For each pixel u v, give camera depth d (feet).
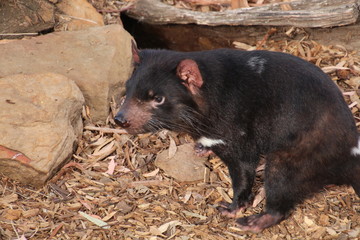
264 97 27.04
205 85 26.45
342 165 27.48
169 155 33.01
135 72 26.63
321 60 40.11
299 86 26.94
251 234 29.01
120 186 31.27
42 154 29.81
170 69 25.89
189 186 31.81
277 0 44.80
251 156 28.30
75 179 31.32
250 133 27.68
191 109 26.48
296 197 28.25
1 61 34.30
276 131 27.30
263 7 41.42
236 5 44.24
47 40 36.76
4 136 29.50
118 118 25.82
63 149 30.96
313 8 40.22
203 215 29.96
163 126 26.63
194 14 42.55
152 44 45.80
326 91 26.99
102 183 31.32
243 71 27.25
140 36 45.96
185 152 33.30
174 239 28.19
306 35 41.63
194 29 43.80
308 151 27.09
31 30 38.45
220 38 43.39
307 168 27.45
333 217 30.09
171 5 45.52
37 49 35.83
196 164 32.55
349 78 38.68
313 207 30.71
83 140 34.12
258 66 27.37
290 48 41.22
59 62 35.22
